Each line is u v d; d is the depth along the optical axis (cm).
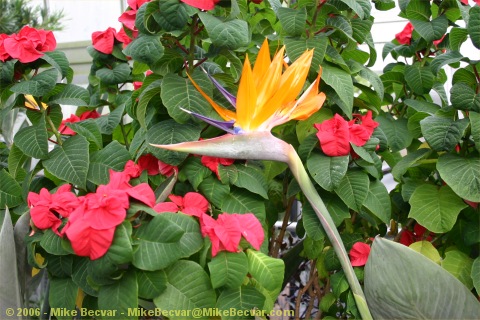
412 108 144
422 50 149
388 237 148
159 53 105
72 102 117
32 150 113
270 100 94
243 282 101
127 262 89
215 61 134
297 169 97
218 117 111
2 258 100
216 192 109
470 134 124
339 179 114
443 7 139
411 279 98
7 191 121
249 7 150
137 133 120
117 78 150
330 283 127
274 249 139
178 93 108
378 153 138
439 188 125
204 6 101
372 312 105
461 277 117
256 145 95
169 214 98
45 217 96
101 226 87
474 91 119
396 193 141
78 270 99
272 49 132
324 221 100
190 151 93
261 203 112
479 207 122
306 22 127
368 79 127
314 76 122
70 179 111
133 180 112
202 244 98
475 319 99
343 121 117
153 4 103
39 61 117
